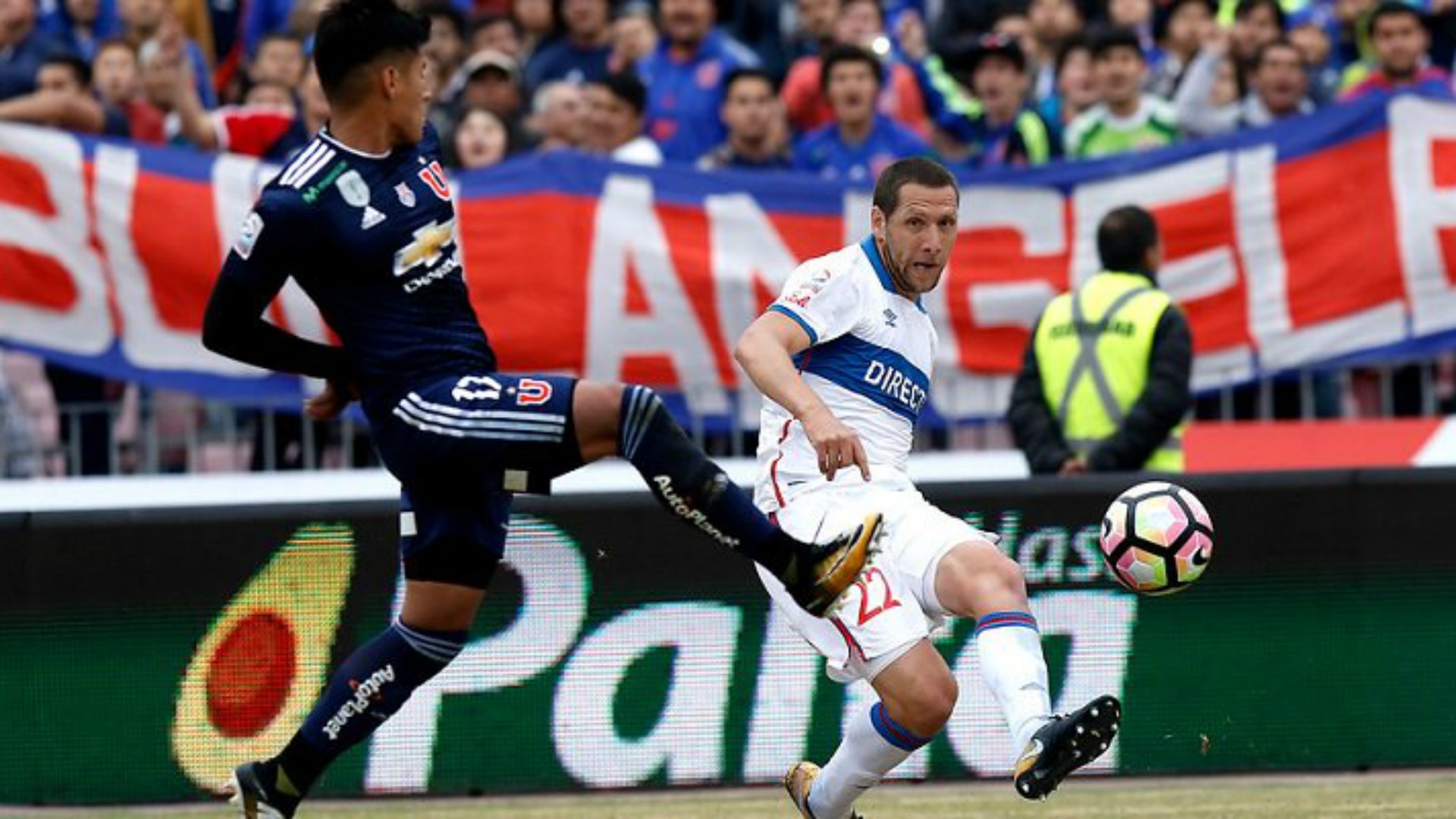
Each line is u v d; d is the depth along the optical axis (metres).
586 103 40.78
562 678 27.95
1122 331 31.14
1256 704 28.03
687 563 28.02
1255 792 26.72
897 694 20.25
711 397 37.25
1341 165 37.34
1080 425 31.36
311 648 27.86
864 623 20.30
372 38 18.88
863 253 21.11
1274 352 37.47
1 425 38.75
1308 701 28.03
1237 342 37.53
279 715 27.81
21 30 44.59
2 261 37.09
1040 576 28.03
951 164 38.47
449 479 19.02
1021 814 25.33
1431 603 28.08
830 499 20.80
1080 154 41.00
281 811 19.97
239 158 37.22
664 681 27.98
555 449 18.75
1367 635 28.09
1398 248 37.19
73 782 27.84
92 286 37.19
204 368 37.19
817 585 18.62
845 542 18.53
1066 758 18.39
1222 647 28.06
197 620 27.89
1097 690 27.98
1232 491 28.16
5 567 28.00
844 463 19.20
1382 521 28.14
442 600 19.48
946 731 28.00
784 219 37.31
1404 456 33.66
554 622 27.98
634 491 28.20
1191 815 24.80
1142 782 27.91
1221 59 42.47
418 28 19.11
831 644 20.73
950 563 20.17
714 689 28.00
